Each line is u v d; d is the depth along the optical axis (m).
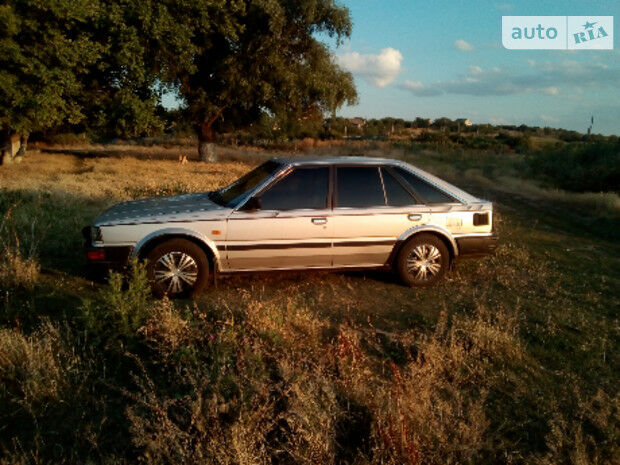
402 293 5.43
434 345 3.75
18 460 2.47
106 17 15.18
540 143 39.78
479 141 44.03
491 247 5.73
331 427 2.72
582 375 3.68
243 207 5.03
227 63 19.22
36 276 5.10
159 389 3.18
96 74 17.48
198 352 3.58
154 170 16.62
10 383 3.20
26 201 9.17
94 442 2.58
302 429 2.64
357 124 70.06
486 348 3.97
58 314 4.25
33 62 12.77
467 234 5.64
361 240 5.33
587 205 13.12
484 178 19.12
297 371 3.24
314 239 5.19
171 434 2.57
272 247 5.11
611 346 4.19
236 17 19.05
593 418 3.08
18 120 13.66
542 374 3.67
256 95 20.31
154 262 4.86
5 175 14.08
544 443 2.88
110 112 17.69
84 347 3.50
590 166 17.84
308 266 5.34
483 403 3.25
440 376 3.50
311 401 2.79
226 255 5.03
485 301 5.20
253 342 3.69
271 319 4.05
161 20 16.08
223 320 4.24
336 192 5.30
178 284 4.94
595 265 6.98
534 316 4.83
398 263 5.53
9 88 12.47
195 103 19.94
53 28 13.21
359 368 3.45
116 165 17.92
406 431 2.61
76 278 5.28
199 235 4.91
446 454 2.69
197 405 2.80
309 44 20.61
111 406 3.01
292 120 22.28
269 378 3.28
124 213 5.06
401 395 2.85
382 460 2.52
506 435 2.94
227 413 2.87
